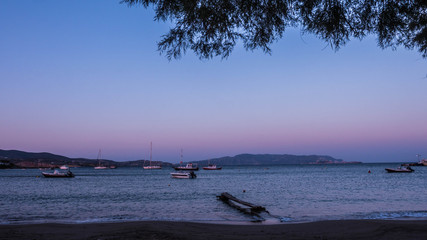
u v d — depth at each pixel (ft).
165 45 16.93
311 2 16.21
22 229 33.58
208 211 63.31
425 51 18.51
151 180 232.94
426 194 92.43
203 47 17.22
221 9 16.26
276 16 16.60
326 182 176.86
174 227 33.83
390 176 246.27
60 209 69.31
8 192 124.88
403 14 17.25
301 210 62.34
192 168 455.22
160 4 16.16
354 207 65.82
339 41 17.11
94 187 155.22
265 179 232.12
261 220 48.52
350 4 16.93
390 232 29.19
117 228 32.73
